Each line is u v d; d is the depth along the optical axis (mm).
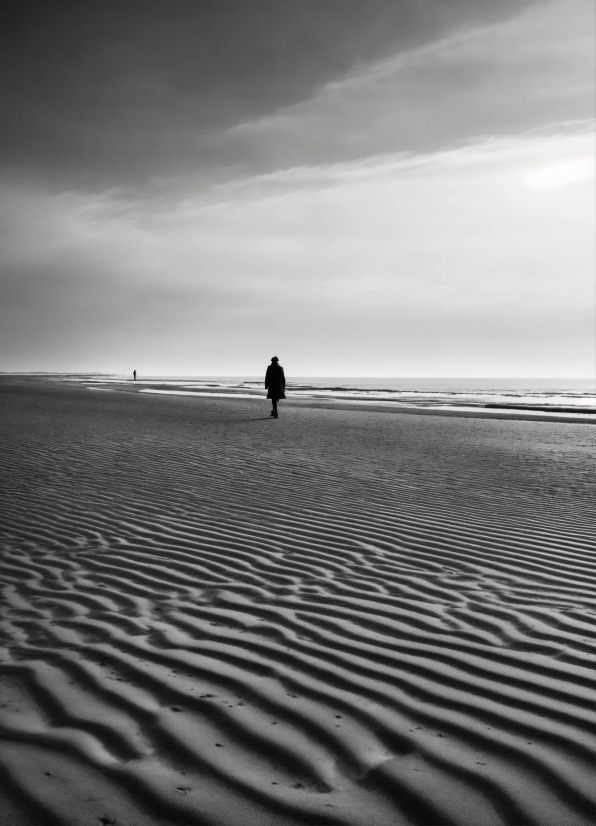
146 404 29734
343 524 6758
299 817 2102
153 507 7445
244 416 23344
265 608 4250
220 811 2125
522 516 7270
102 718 2723
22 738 2561
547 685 3100
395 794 2230
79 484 8828
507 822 2094
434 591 4652
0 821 2049
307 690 3020
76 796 2188
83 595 4504
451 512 7441
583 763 2414
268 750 2490
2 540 6008
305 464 11258
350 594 4566
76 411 23828
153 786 2248
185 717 2736
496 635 3783
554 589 4715
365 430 18641
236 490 8617
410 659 3414
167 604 4320
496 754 2480
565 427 21109
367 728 2672
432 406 36250
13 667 3262
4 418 19984
